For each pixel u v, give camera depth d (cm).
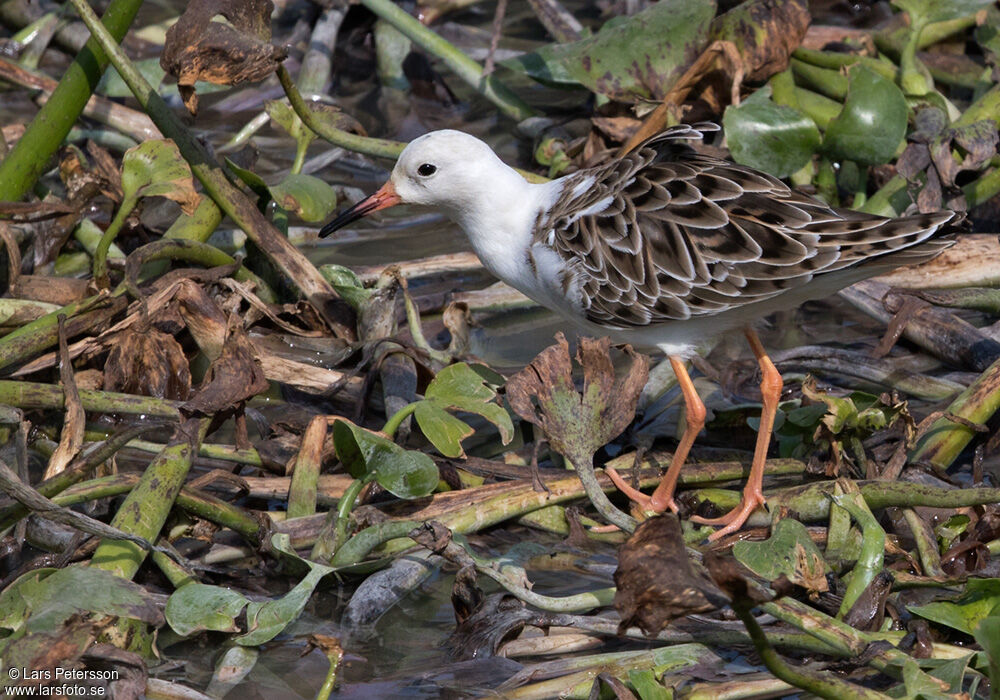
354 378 980
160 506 733
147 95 1006
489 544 819
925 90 1269
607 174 871
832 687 604
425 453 857
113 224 953
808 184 1232
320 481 827
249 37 906
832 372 1007
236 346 810
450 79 1537
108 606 635
